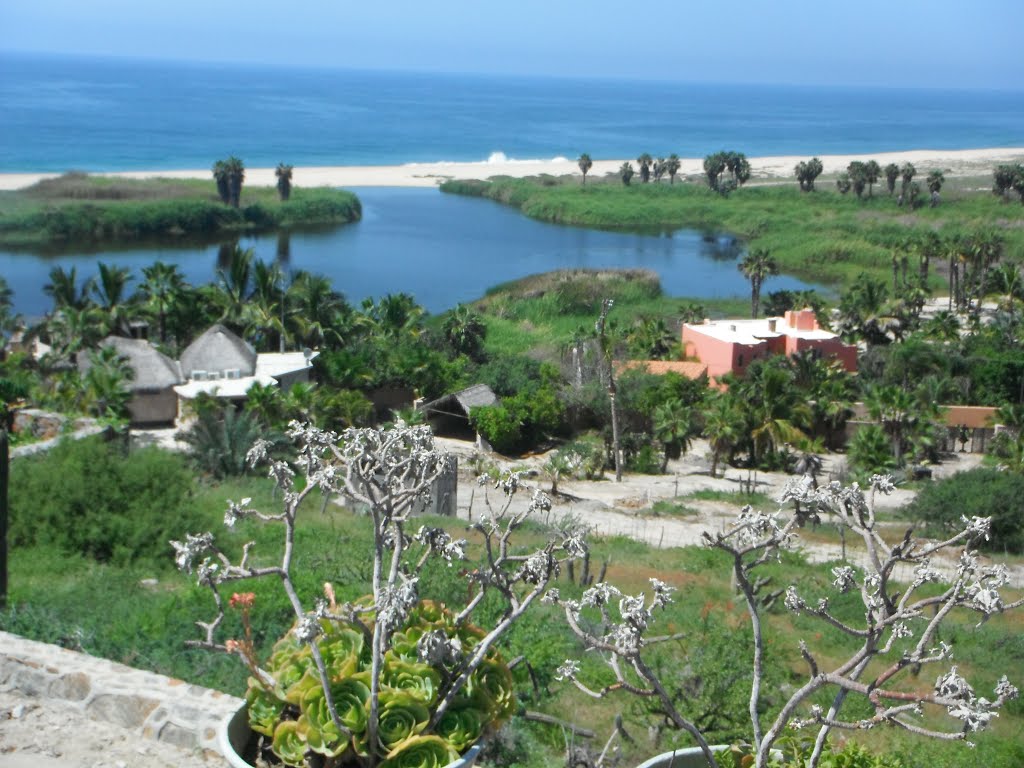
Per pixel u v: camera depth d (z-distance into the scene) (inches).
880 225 4982.8
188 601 522.0
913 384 2576.3
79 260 4094.5
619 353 2620.6
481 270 4173.2
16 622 446.9
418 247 4694.9
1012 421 2250.2
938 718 606.5
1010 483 1425.9
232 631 481.1
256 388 1770.4
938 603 242.5
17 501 687.7
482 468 1694.1
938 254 3629.4
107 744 327.3
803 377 2322.8
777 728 244.5
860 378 2534.5
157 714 335.3
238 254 2508.6
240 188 5162.4
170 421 1846.7
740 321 2758.4
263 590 536.4
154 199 5123.0
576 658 532.4
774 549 252.2
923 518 1440.7
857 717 534.0
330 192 5610.2
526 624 537.3
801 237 4830.2
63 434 889.5
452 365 2317.9
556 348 2733.8
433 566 571.8
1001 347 2785.4
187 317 2432.3
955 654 793.6
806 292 3154.5
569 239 5064.0
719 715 468.8
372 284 3823.8
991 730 600.1
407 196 6437.0
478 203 6289.4
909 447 2155.5
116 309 2289.6
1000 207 5403.5
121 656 430.3
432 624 271.1
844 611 868.6
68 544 675.4
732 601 847.7
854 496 248.5
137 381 1819.6
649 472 2023.9
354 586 569.9
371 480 289.1
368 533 808.3
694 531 1391.5
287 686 262.7
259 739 273.1
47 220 4589.1
